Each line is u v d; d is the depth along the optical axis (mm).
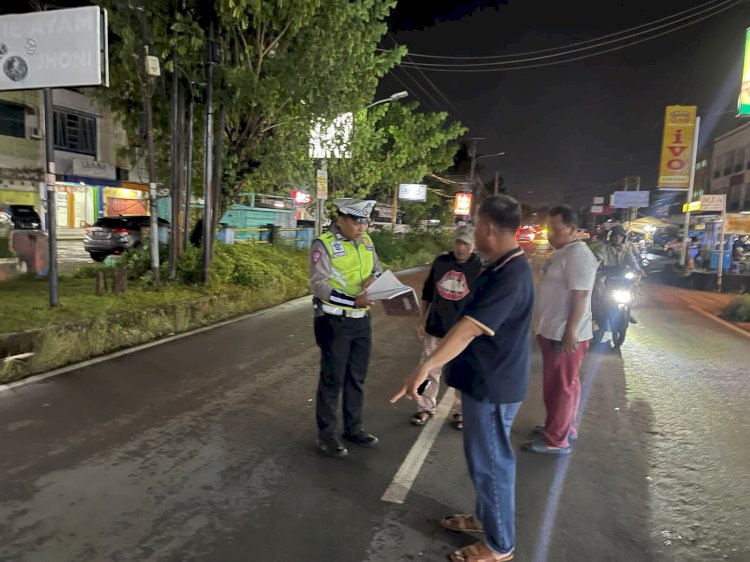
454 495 3820
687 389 6543
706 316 12344
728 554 3266
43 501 3496
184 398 5469
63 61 7051
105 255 16391
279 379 6207
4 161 24969
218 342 7812
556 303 4422
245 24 9719
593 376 7020
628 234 9273
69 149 28047
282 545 3162
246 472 4008
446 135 22109
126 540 3135
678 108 24438
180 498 3611
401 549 3176
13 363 5785
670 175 24656
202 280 10258
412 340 8727
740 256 20328
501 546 3027
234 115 11039
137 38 9781
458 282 4789
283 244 17109
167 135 11320
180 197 10727
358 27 11320
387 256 21672
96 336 6832
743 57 18594
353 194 19203
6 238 9656
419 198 30109
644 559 3186
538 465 4367
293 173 13102
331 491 3801
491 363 2924
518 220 2967
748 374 7262
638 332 10102
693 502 3857
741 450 4770
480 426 2971
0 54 7273
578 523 3539
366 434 4598
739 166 36656
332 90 11195
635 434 5082
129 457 4152
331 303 4219
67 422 4746
